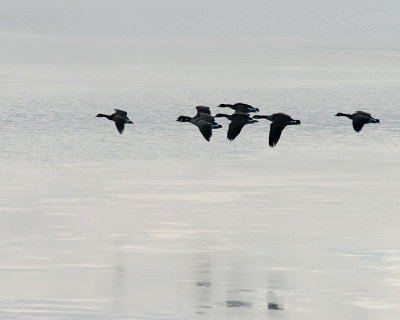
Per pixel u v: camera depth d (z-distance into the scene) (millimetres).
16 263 58500
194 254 60562
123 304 52094
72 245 62344
